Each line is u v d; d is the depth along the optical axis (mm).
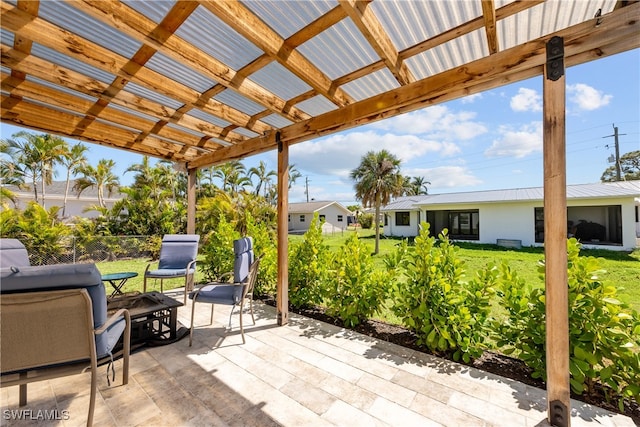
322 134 2984
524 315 2133
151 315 2811
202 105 2744
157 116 2982
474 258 8367
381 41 1791
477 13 1685
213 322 3340
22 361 1476
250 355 2506
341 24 1804
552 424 1660
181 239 4422
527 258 8281
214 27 1852
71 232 7863
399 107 2381
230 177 18438
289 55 2004
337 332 3027
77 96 2854
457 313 2451
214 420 1695
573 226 11508
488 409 1798
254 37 1737
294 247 4047
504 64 1817
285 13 1718
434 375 2189
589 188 10984
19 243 3254
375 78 2449
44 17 1791
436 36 1881
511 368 2289
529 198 11070
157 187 13242
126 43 2037
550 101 1671
